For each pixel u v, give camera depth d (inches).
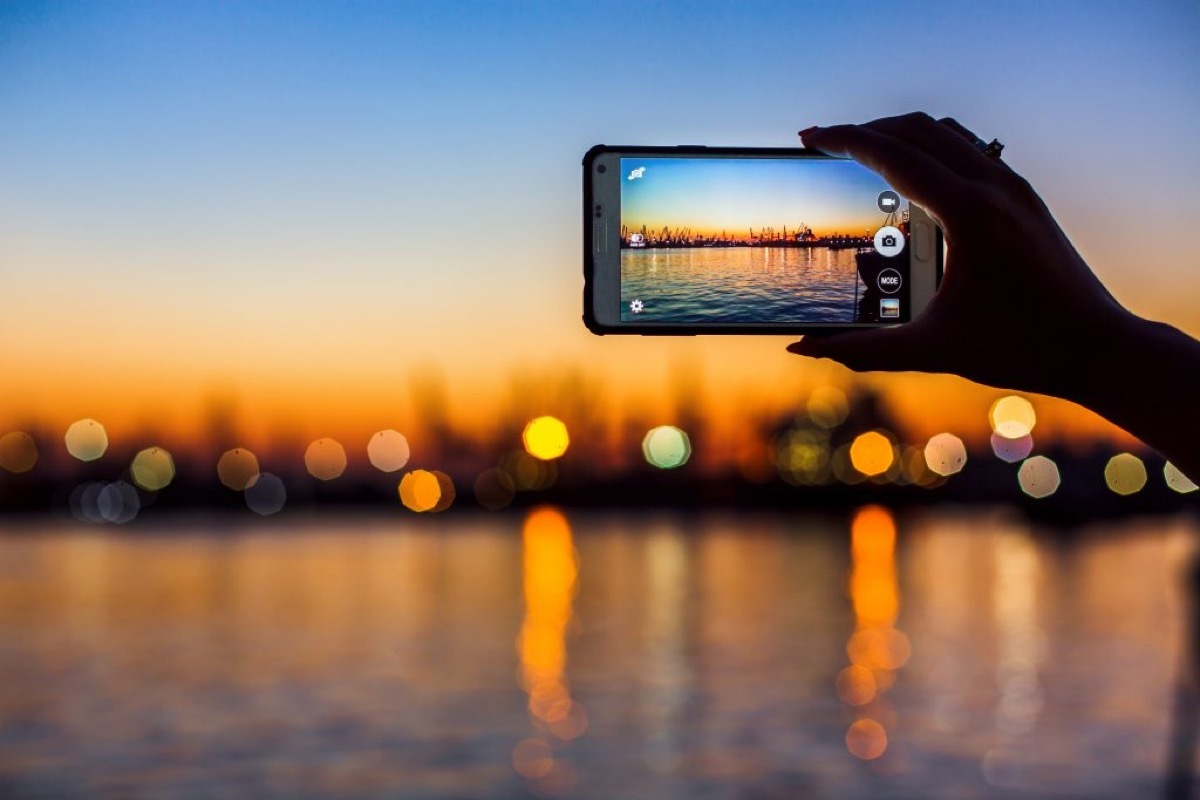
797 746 1032.8
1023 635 1840.6
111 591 2896.2
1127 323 45.9
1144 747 1001.5
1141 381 45.0
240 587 3004.4
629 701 1270.9
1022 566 3474.4
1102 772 927.0
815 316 76.7
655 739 1067.9
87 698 1374.3
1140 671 1459.2
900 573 3277.6
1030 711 1186.6
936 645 1737.2
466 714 1212.5
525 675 1471.5
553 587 2854.3
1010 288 46.4
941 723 1134.4
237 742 1111.0
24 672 1584.6
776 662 1565.0
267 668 1584.6
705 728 1121.4
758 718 1165.1
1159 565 3472.0
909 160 48.0
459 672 1507.1
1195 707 918.4
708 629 1947.6
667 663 1561.3
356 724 1176.8
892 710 1207.6
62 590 2940.5
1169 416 44.6
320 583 3102.9
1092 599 2443.4
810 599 2472.9
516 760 1000.9
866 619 2076.8
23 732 1175.0
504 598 2559.1
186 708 1299.2
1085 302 46.2
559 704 1259.8
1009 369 46.7
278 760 1031.0
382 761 1014.4
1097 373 45.7
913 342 47.8
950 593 2605.8
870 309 76.4
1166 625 1955.0
